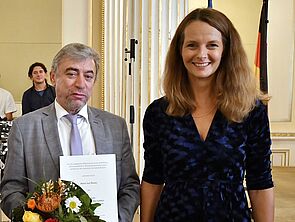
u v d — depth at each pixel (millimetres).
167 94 1682
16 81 5203
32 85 4895
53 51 5176
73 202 1381
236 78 1618
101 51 4910
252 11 5508
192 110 1638
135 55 3408
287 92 5301
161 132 1646
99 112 1811
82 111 1728
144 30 3338
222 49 1625
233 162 1567
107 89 4738
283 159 5277
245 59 1650
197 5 5477
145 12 3332
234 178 1581
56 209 1348
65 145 1685
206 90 1656
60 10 5137
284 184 3902
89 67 1643
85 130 1729
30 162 1657
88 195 1503
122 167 1771
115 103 4352
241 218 1556
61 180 1484
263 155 1636
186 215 1555
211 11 1628
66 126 1708
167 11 3279
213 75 1648
